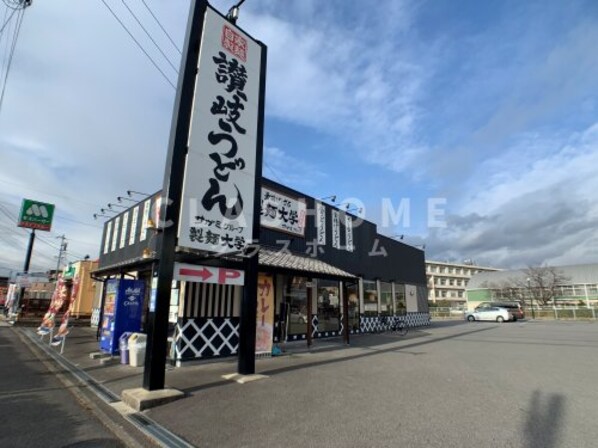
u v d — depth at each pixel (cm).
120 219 1730
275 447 412
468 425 468
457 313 4472
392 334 1744
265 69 884
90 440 440
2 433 457
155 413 532
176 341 924
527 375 763
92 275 1329
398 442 419
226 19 809
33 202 2994
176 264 677
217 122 756
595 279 4922
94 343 1271
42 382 718
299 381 714
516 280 5400
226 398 599
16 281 2448
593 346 1241
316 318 1472
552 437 428
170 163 674
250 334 775
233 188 767
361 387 665
